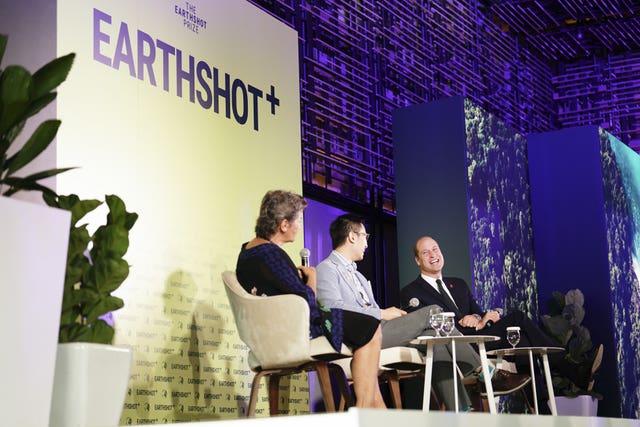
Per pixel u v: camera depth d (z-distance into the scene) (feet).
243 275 13.87
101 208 13.64
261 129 17.51
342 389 13.74
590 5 32.19
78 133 13.44
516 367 19.97
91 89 13.78
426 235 23.03
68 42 13.55
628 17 32.68
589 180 26.89
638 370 27.45
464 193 22.85
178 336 14.78
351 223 15.79
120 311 13.74
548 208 27.14
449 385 15.61
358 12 24.39
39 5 13.35
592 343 26.16
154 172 14.76
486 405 17.90
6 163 8.15
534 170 27.37
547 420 9.98
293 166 18.25
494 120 25.04
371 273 23.70
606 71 34.91
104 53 14.11
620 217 27.84
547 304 26.17
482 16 30.58
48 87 8.39
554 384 23.82
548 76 35.06
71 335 8.89
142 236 14.35
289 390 17.29
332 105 23.06
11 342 6.97
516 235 25.67
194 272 15.30
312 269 14.73
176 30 15.71
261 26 17.92
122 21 14.55
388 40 25.59
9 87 7.76
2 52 8.33
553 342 17.92
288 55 18.61
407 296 18.97
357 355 13.64
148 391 14.05
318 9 22.93
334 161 22.66
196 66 16.06
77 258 9.30
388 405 22.58
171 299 14.74
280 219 14.21
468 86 28.96
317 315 13.50
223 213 16.15
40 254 7.26
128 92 14.47
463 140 23.04
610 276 26.43
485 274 23.24
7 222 7.00
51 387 7.31
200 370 15.16
